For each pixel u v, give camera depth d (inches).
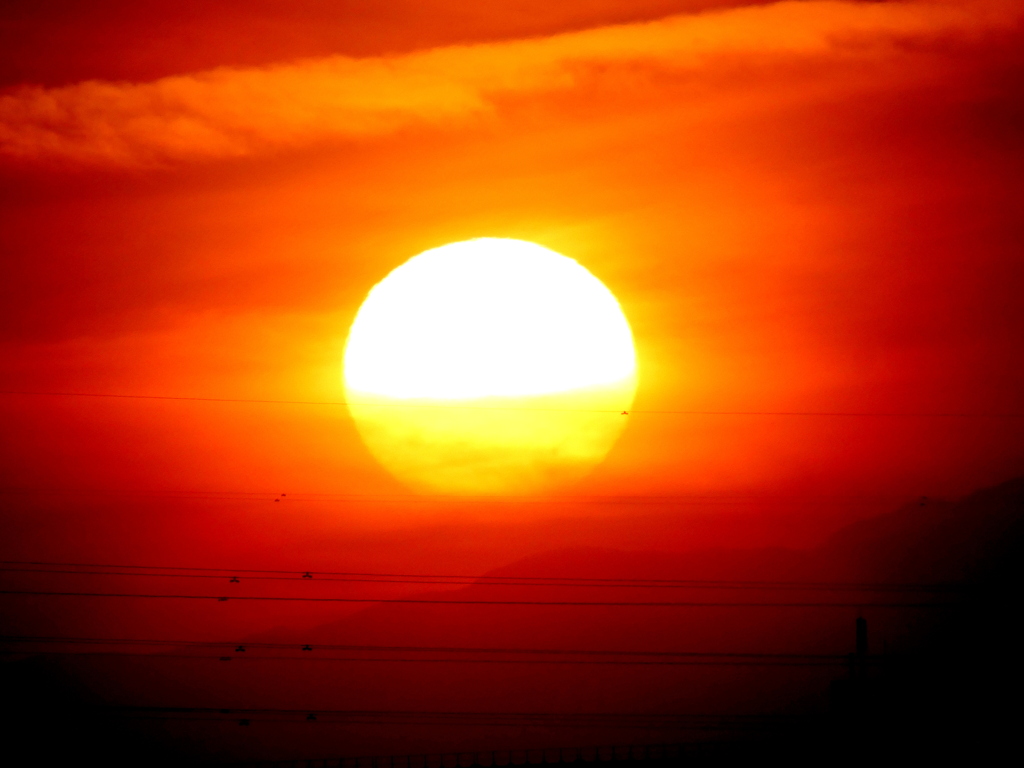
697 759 4584.2
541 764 5191.9
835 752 4168.3
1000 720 3890.3
